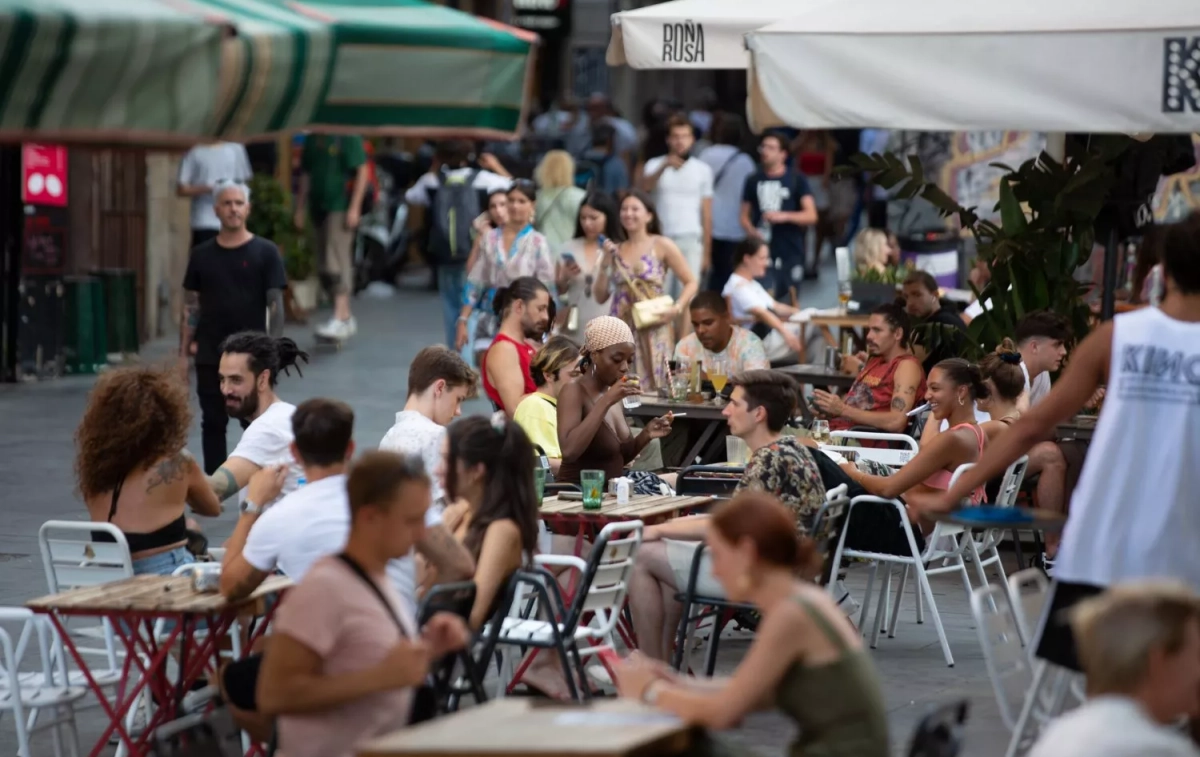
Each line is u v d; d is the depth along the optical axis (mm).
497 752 7426
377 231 50312
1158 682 7258
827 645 8328
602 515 13922
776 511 8680
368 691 8797
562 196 31078
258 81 9406
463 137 11078
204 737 8984
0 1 8070
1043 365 18156
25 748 11211
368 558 9094
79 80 8367
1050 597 9750
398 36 10547
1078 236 19594
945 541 16000
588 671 13430
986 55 13062
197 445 25906
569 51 68375
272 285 21109
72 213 34562
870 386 19719
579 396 15898
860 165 20203
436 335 40406
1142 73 12430
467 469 11555
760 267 26391
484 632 12203
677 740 7969
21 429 27109
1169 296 9555
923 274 21172
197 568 11445
